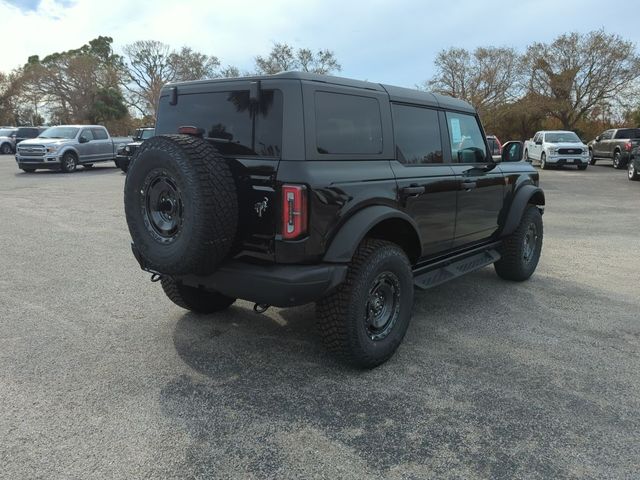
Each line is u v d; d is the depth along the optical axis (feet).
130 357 12.44
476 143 16.58
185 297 14.44
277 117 10.44
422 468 8.46
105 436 9.21
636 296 17.70
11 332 13.84
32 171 67.31
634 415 10.12
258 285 10.43
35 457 8.58
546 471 8.41
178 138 10.48
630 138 78.89
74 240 25.55
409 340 13.76
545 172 72.23
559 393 10.94
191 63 184.75
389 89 12.91
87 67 187.01
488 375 11.75
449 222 14.78
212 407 10.24
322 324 11.38
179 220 10.46
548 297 17.58
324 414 10.04
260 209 10.42
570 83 127.13
